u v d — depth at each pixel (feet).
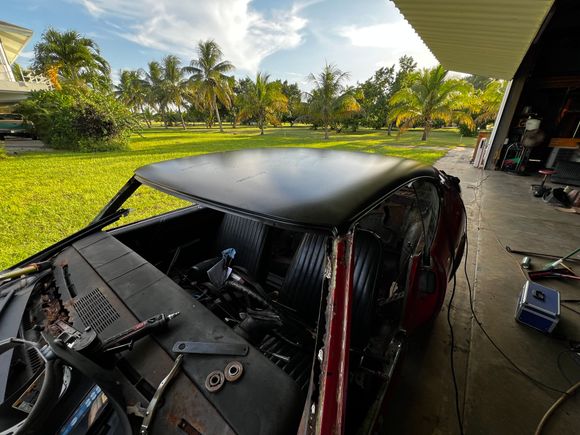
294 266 5.31
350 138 64.80
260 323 4.14
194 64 83.46
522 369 5.86
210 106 97.09
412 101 51.83
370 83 106.52
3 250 10.66
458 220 7.28
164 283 4.04
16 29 54.44
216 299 4.95
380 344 4.52
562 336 6.71
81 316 3.58
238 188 3.64
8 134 46.39
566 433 4.62
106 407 2.69
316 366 2.56
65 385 2.58
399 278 5.85
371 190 3.53
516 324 7.17
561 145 25.32
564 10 22.25
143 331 3.13
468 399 5.22
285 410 2.52
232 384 2.71
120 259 4.59
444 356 6.18
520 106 27.14
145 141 56.49
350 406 3.50
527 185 22.40
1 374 2.86
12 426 2.44
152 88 113.29
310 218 2.93
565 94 25.27
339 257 2.80
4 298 3.84
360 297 4.40
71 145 38.96
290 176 3.99
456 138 67.15
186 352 3.00
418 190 6.82
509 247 11.47
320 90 61.87
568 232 13.03
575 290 8.55
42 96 39.29
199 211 7.39
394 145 48.11
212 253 7.60
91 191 18.60
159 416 2.54
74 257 4.70
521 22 11.19
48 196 17.39
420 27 13.52
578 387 5.37
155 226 6.40
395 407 5.05
